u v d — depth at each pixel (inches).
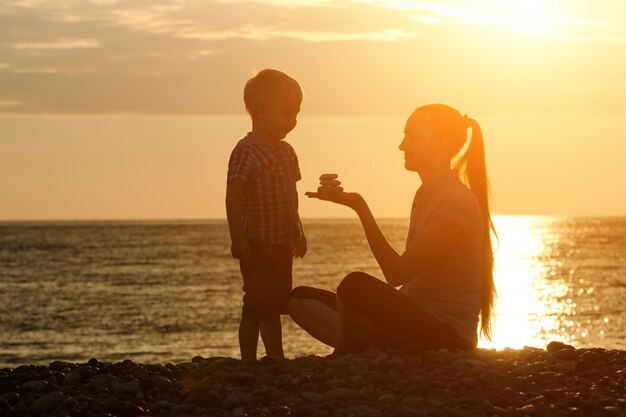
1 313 2078.0
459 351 229.3
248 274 258.5
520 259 4419.3
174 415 178.5
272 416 174.9
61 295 2511.1
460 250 229.8
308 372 212.1
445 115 235.3
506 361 222.5
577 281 2918.3
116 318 1955.0
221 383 205.2
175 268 3720.5
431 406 180.5
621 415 173.6
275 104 260.4
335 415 175.3
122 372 215.3
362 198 228.5
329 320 246.4
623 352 231.5
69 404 182.5
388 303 225.3
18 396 190.4
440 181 231.9
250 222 258.2
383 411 178.2
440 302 232.8
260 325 269.1
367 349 233.1
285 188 260.5
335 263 3900.1
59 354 1464.1
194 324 1841.8
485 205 244.2
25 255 4793.3
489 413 176.6
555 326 1707.7
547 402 184.9
